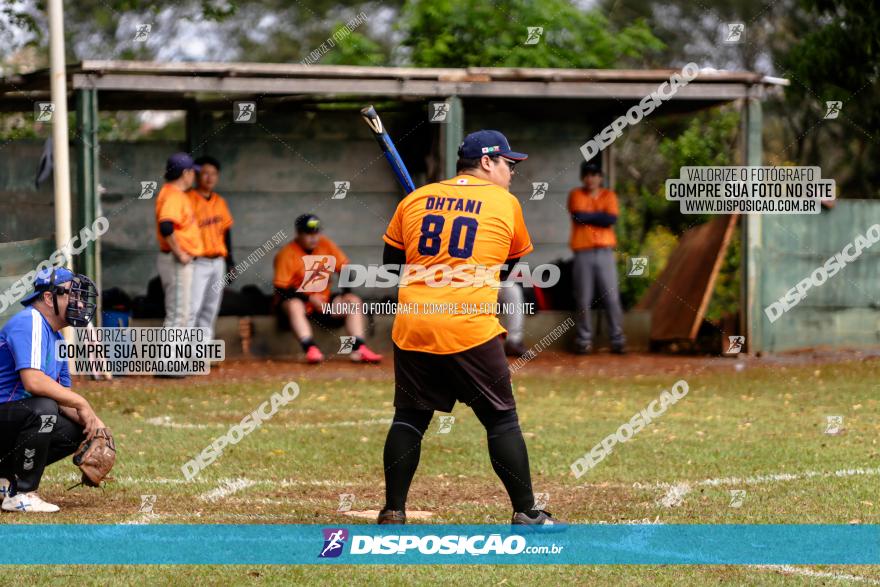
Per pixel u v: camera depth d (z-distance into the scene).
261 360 24.83
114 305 22.56
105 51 34.38
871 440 15.13
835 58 32.19
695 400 19.09
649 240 33.16
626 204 33.69
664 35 37.84
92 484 11.38
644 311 26.69
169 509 11.31
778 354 25.42
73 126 26.00
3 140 25.86
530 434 15.91
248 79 23.27
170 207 21.72
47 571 9.00
